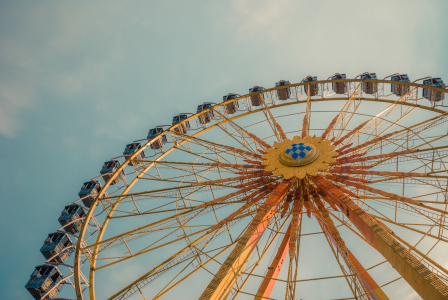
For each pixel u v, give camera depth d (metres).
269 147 29.88
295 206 24.81
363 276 23.38
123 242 25.09
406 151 25.77
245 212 25.86
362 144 28.20
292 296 17.83
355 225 21.78
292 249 20.52
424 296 15.65
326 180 25.23
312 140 27.92
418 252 20.44
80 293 23.06
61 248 30.56
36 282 27.62
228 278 18.72
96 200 29.09
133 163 32.78
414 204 23.05
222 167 29.61
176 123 35.88
